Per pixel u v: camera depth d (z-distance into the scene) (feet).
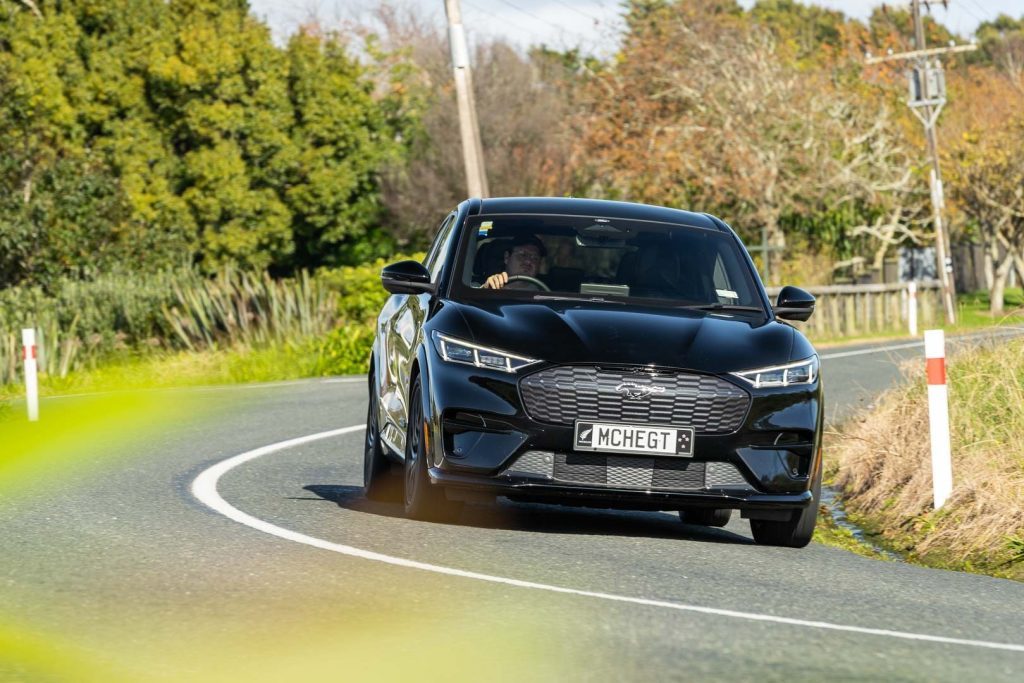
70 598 27.12
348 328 113.80
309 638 24.30
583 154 207.72
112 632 24.49
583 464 35.42
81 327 124.06
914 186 205.16
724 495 35.70
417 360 37.63
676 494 35.50
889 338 154.92
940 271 193.77
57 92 215.51
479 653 23.63
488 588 28.89
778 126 192.54
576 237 42.16
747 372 36.14
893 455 50.42
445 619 26.00
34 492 42.29
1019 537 40.37
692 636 25.54
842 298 163.53
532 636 24.95
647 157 195.00
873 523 47.19
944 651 25.62
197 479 45.75
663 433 35.37
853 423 61.77
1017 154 220.84
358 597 27.58
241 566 30.32
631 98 205.26
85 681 21.45
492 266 41.01
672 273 41.55
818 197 191.42
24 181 165.58
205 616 25.72
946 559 41.24
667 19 206.80
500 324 36.88
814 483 37.04
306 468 50.65
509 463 35.40
